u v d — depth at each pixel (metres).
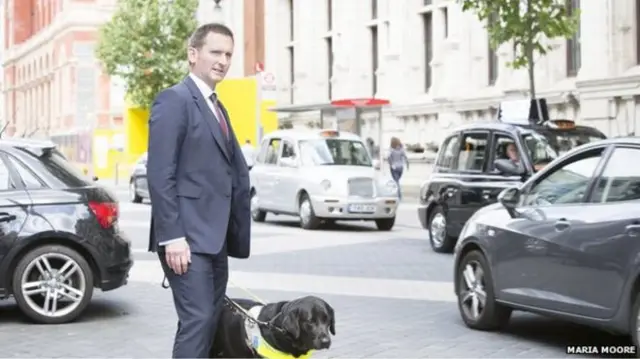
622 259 7.35
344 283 12.39
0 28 112.31
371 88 36.81
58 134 66.88
